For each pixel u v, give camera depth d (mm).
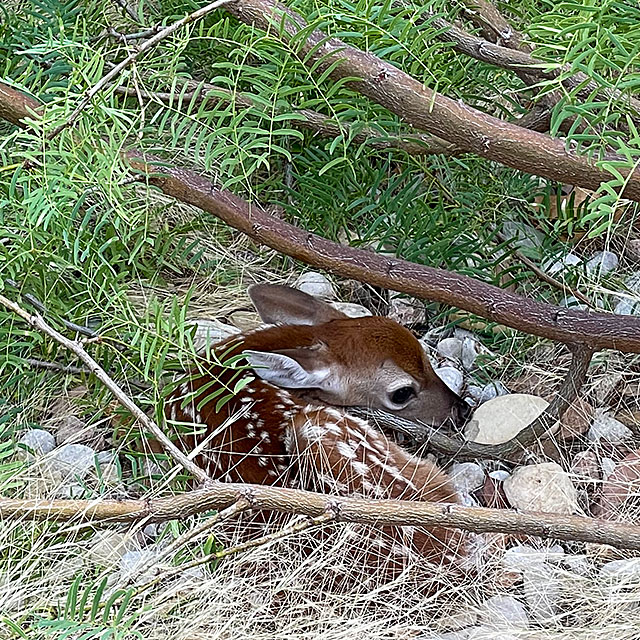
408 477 1424
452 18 1406
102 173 1273
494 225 1648
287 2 1239
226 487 1205
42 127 1264
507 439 1505
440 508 1208
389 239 1604
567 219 1547
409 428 1520
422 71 1341
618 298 1598
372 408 1555
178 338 1312
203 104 1278
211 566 1348
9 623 1177
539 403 1520
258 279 1686
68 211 1348
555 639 1309
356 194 1613
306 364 1528
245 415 1463
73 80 1259
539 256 1595
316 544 1360
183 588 1304
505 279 1644
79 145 1269
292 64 1253
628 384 1531
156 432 1224
